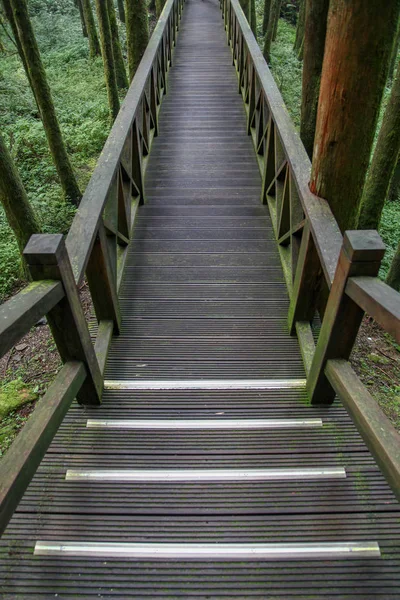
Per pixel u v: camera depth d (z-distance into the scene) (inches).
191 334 103.9
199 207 155.9
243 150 193.8
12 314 48.1
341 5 67.9
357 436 78.0
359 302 57.7
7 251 225.5
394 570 59.6
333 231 75.7
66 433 78.9
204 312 111.0
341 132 77.8
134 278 123.3
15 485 49.0
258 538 63.2
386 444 53.2
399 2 66.3
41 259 58.3
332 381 71.3
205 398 86.0
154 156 190.2
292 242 106.0
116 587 58.3
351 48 69.6
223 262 129.4
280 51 553.6
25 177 301.7
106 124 370.6
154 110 200.7
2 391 129.3
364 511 66.6
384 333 161.8
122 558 61.1
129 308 112.5
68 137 344.2
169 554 61.5
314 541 62.7
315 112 143.4
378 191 188.5
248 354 97.6
